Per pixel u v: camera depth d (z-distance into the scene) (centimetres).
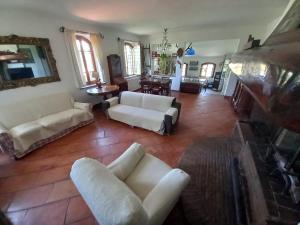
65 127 293
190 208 154
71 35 355
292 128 68
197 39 536
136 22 393
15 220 143
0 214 115
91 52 436
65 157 233
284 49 89
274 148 146
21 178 192
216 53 866
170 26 451
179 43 588
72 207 155
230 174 197
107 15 322
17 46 268
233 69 232
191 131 314
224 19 373
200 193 171
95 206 80
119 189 84
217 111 433
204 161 224
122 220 68
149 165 158
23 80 282
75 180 98
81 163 105
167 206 107
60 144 266
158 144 267
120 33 521
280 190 111
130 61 609
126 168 144
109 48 485
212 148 255
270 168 131
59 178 192
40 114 291
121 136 293
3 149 220
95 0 237
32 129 241
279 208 99
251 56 145
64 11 288
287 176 114
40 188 178
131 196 80
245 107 387
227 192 172
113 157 235
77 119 314
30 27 283
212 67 949
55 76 335
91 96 439
